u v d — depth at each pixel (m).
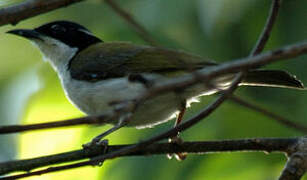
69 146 12.96
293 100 12.12
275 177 12.24
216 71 5.28
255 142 9.18
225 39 12.30
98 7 13.13
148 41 8.34
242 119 12.00
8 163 8.76
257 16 12.06
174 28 12.12
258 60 5.34
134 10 12.22
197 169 11.96
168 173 11.91
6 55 13.99
